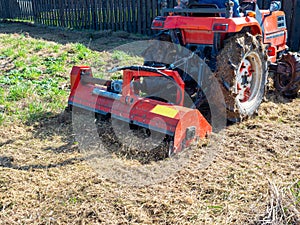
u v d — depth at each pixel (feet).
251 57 17.39
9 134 16.79
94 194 12.18
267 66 18.57
